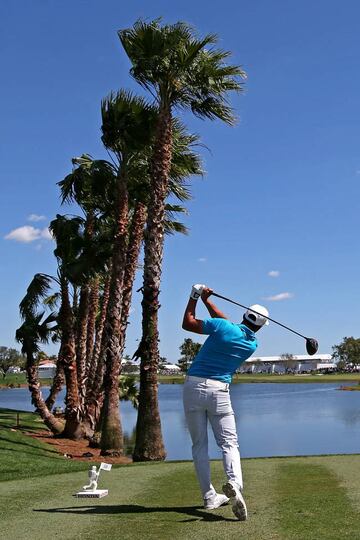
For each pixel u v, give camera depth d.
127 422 36.19
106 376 18.34
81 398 26.14
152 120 18.20
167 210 21.84
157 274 16.11
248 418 37.94
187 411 5.70
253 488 7.05
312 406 50.25
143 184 20.25
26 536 4.88
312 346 5.95
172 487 7.46
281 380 139.12
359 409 45.16
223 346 5.59
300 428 30.52
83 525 5.20
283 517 5.29
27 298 22.33
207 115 17.08
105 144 18.95
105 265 21.09
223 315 6.06
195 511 5.69
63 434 22.70
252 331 5.80
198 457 5.75
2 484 7.98
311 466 9.18
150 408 15.86
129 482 7.97
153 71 16.22
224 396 5.59
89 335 29.97
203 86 16.38
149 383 15.95
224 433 5.58
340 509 5.59
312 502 5.99
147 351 16.00
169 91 16.38
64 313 22.72
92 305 30.08
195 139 19.03
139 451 15.73
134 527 5.05
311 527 4.89
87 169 20.41
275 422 34.59
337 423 33.50
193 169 19.16
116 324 18.58
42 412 23.08
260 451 20.77
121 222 19.05
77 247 21.00
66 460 15.12
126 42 16.22
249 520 5.21
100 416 23.41
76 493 7.02
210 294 5.80
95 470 7.00
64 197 21.09
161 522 5.23
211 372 5.60
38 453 16.44
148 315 16.06
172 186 19.53
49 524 5.29
